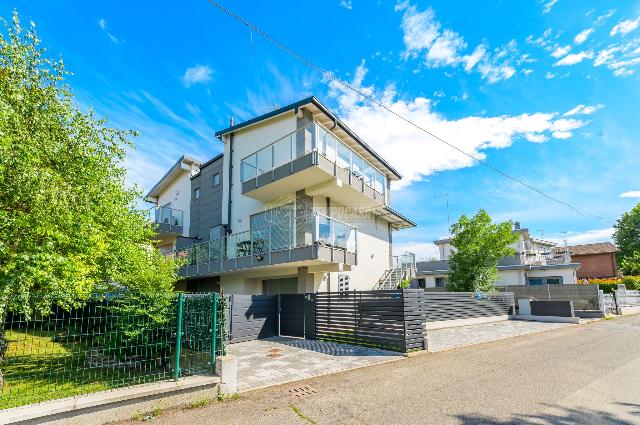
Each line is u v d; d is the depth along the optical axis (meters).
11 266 4.54
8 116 5.36
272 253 13.64
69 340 5.35
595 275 37.38
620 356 8.63
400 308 9.52
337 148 15.22
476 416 4.69
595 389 5.87
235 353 9.29
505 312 18.97
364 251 19.88
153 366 6.14
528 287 22.45
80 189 6.66
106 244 6.95
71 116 6.96
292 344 10.73
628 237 46.47
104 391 4.67
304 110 16.17
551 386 6.07
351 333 10.64
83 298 5.55
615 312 20.86
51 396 4.68
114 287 7.66
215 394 5.45
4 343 4.71
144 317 6.29
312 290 14.82
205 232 20.67
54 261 5.05
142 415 4.71
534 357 8.64
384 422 4.52
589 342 10.94
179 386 5.08
